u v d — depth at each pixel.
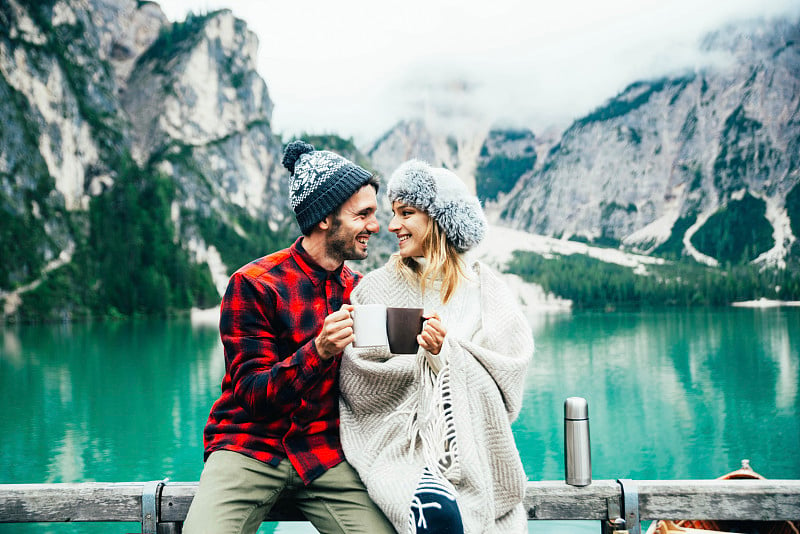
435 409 1.46
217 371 27.09
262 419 1.60
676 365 29.08
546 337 48.38
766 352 35.62
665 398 19.58
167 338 50.62
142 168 109.31
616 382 22.94
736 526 2.55
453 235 1.61
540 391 20.66
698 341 44.19
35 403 19.25
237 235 109.69
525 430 13.45
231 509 1.54
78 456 12.23
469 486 1.46
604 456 12.29
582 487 1.79
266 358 1.58
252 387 1.51
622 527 1.66
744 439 13.84
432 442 1.46
